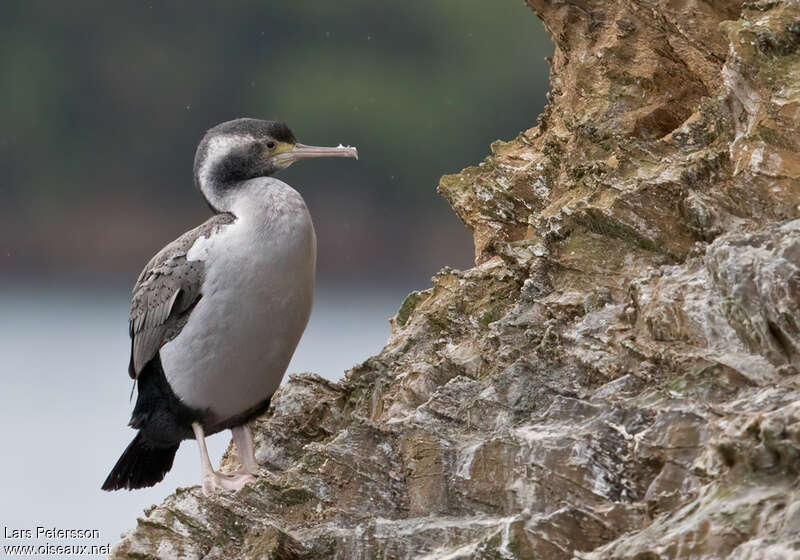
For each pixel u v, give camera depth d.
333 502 11.20
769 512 8.27
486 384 11.35
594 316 11.22
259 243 12.84
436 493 10.64
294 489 11.32
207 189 13.85
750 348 9.79
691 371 9.88
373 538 10.45
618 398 10.21
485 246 14.66
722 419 9.27
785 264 9.48
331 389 13.96
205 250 12.97
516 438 10.18
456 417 11.08
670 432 9.48
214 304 12.91
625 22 13.92
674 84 13.66
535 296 12.10
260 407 13.70
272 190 13.14
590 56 14.30
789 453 8.37
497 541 9.51
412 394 12.50
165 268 13.16
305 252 13.04
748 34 11.41
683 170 11.48
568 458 9.86
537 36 70.56
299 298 13.14
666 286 10.69
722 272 9.90
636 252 11.59
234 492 11.75
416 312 14.40
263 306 12.92
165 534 11.50
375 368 13.73
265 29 72.69
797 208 10.55
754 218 10.83
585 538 9.39
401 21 72.00
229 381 13.19
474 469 10.40
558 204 12.62
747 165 10.90
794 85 11.01
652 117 13.52
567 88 14.84
